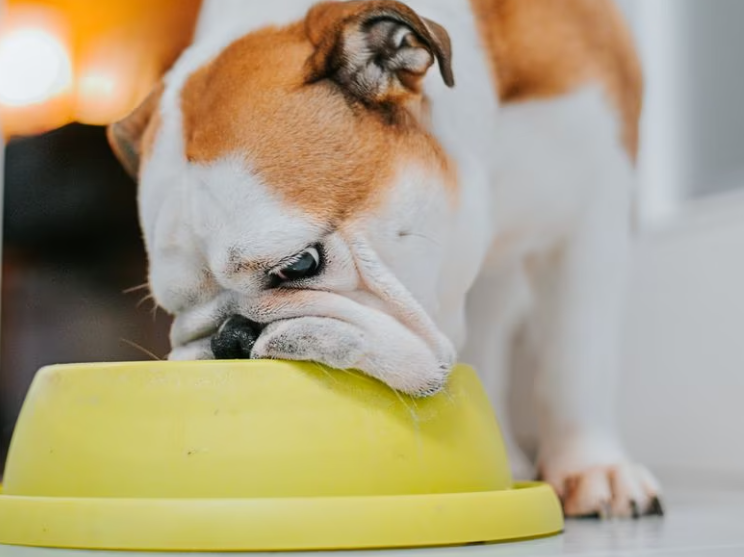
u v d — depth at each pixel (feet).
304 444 3.55
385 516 3.45
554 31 5.02
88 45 5.61
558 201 5.23
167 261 4.05
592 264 5.45
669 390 8.24
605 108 5.15
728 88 9.00
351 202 3.95
